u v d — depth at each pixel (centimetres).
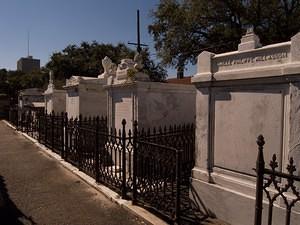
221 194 507
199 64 555
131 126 834
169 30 2122
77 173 806
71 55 3809
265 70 440
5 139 1634
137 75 837
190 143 760
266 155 450
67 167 884
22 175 825
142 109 817
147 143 545
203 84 543
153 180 555
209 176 533
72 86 1193
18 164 970
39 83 4578
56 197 639
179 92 905
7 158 1080
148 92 830
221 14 1983
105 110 1190
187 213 532
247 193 469
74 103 1195
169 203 554
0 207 581
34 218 531
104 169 713
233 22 1989
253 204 454
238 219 478
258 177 324
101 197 635
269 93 445
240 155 488
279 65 429
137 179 591
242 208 471
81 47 3872
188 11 2006
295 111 409
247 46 480
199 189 548
